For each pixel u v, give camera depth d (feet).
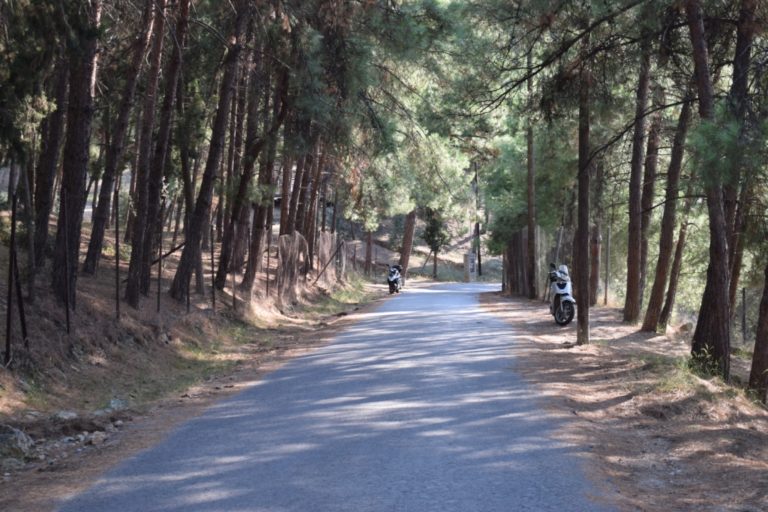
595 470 22.70
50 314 42.09
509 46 49.29
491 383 38.04
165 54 68.95
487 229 145.07
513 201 136.15
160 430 28.73
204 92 83.92
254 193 72.18
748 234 50.88
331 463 23.00
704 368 43.86
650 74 53.67
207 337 58.54
